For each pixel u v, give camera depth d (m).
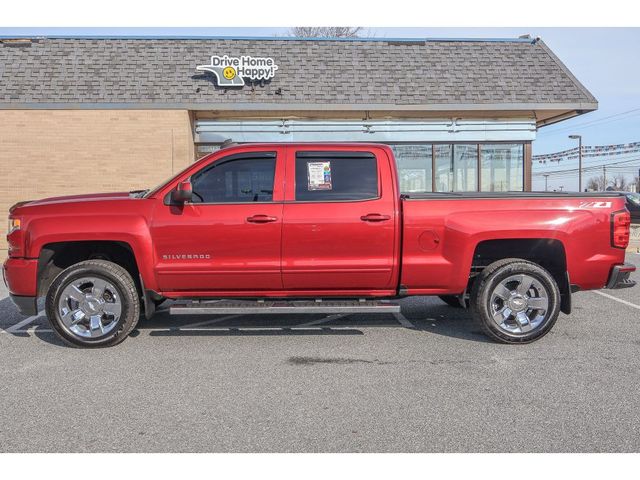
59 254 5.70
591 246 5.38
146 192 6.12
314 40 14.64
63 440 3.42
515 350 5.25
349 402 3.99
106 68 13.42
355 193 5.40
